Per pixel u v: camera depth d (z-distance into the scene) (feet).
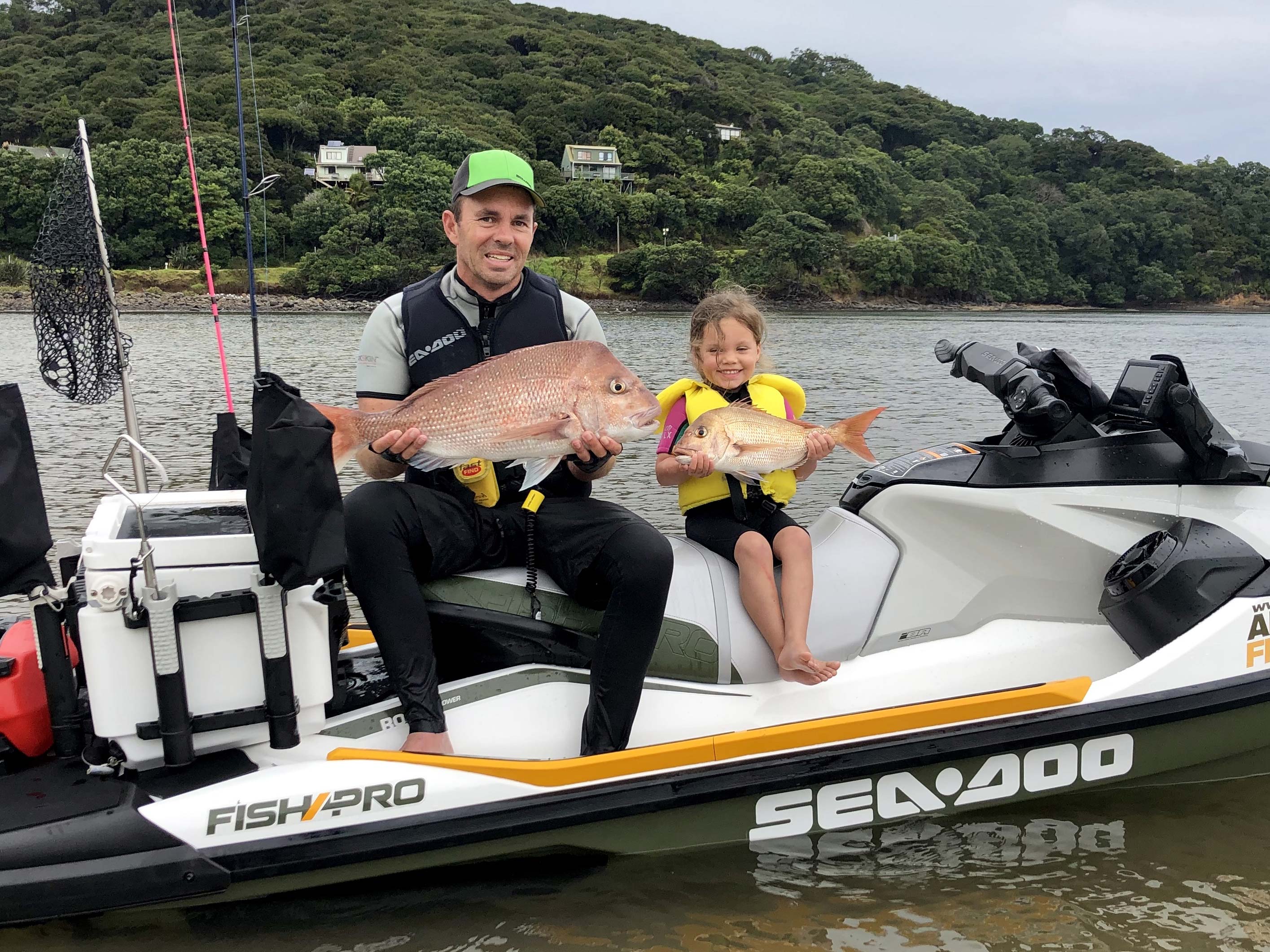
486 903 8.54
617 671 8.61
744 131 471.21
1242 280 420.36
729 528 9.93
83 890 7.41
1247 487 10.64
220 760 8.09
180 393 48.93
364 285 245.86
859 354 87.15
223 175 222.89
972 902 8.68
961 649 10.27
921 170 468.34
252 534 7.81
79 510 23.91
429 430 8.04
